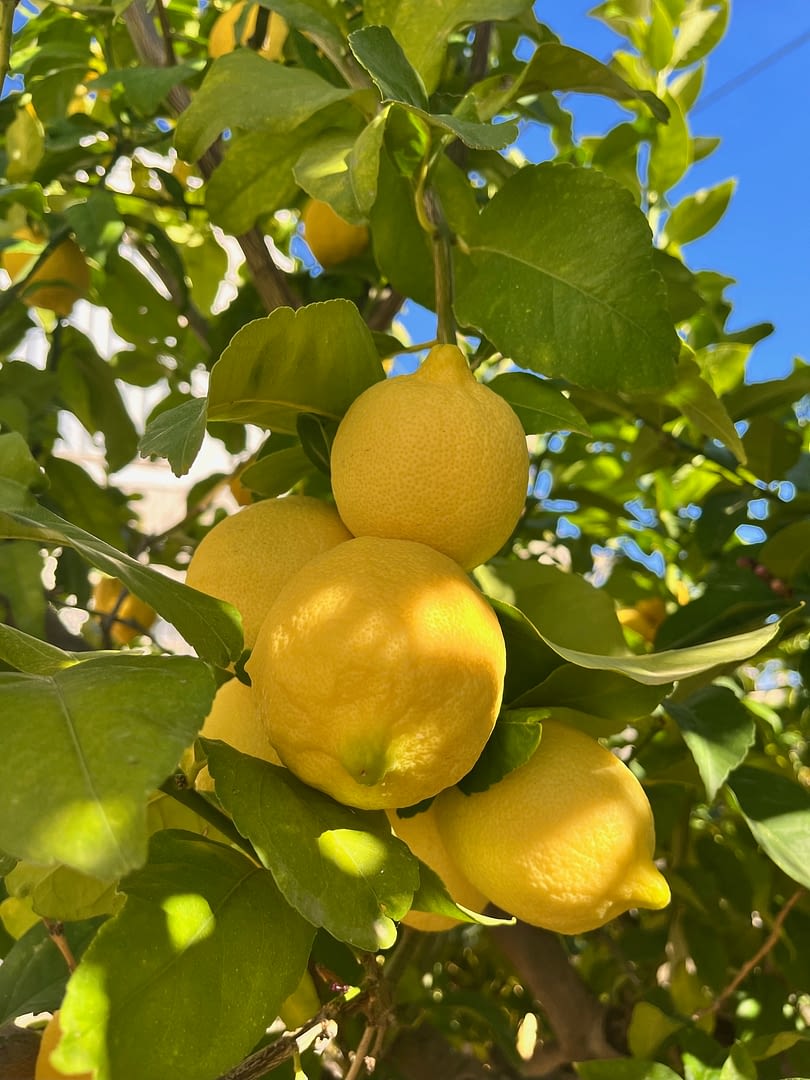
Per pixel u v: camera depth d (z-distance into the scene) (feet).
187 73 1.63
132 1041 0.74
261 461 1.14
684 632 1.58
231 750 0.84
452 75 1.86
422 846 0.94
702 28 2.11
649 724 1.66
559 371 1.12
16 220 1.93
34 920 1.44
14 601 1.74
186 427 0.93
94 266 2.40
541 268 1.15
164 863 0.85
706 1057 1.41
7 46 1.59
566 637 1.13
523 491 0.94
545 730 0.95
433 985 2.27
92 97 2.50
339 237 1.73
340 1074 1.46
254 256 1.65
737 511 1.85
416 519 0.88
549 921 0.90
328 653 0.77
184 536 2.68
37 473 0.87
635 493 2.49
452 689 0.78
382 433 0.89
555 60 1.28
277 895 0.87
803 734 2.34
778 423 1.80
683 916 1.81
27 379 2.15
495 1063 1.90
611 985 2.23
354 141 1.27
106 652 0.96
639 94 1.34
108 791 0.60
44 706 0.67
